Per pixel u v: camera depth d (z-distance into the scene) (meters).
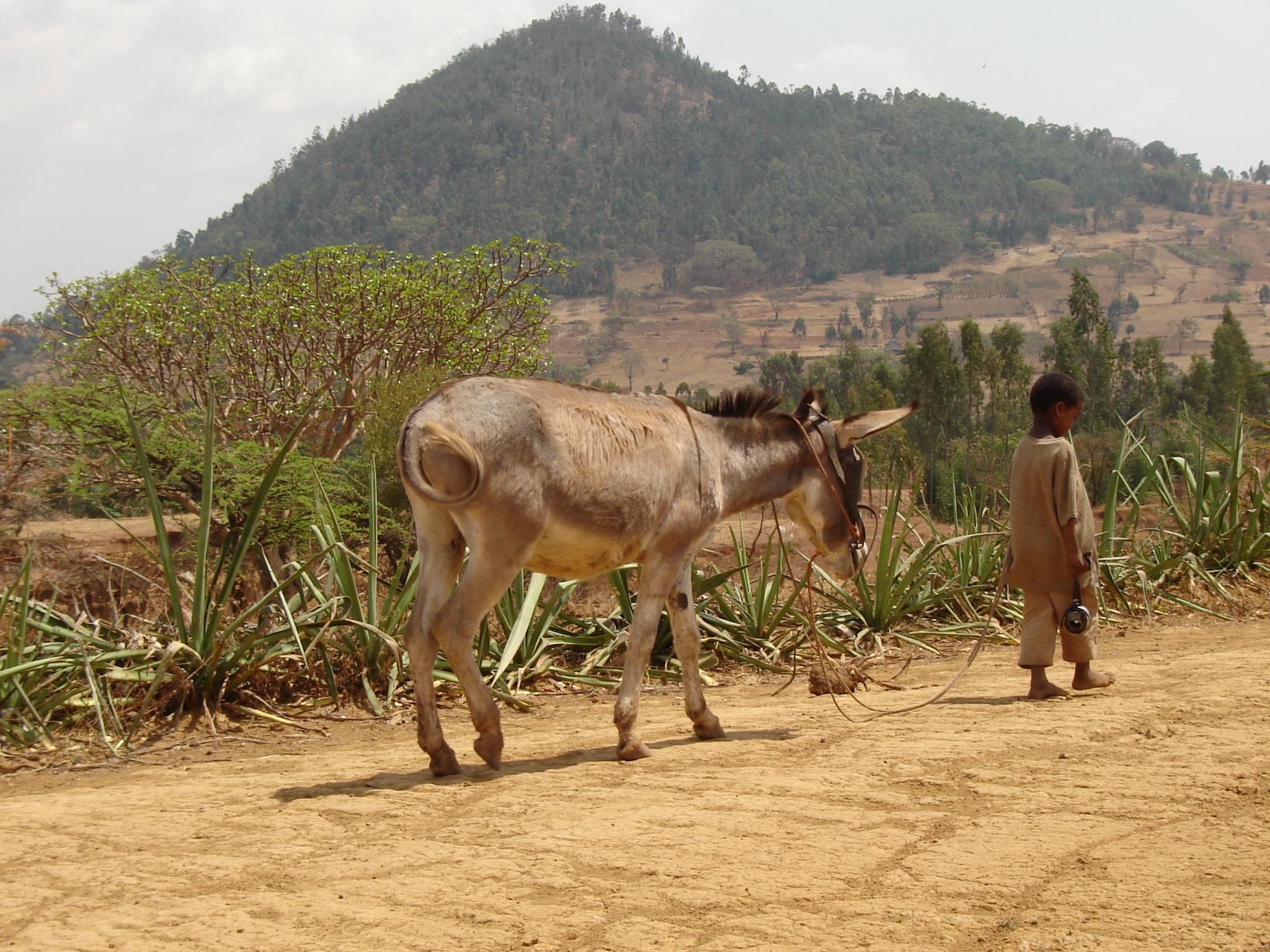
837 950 3.33
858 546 7.19
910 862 4.04
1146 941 3.30
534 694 8.39
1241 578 11.69
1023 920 3.50
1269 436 14.38
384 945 3.48
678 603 6.27
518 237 19.66
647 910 3.70
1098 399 62.44
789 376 129.12
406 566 9.64
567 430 5.55
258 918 3.74
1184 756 5.29
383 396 15.22
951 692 7.52
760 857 4.14
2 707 6.91
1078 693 7.07
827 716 6.88
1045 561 6.99
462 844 4.43
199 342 18.16
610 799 4.99
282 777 5.73
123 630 7.91
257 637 7.65
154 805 5.20
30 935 3.67
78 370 16.08
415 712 7.66
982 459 23.44
